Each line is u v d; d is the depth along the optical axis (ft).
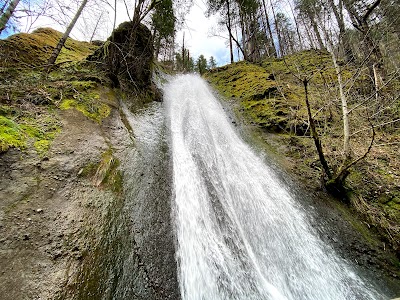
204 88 45.06
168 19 40.14
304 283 13.26
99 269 9.96
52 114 16.29
